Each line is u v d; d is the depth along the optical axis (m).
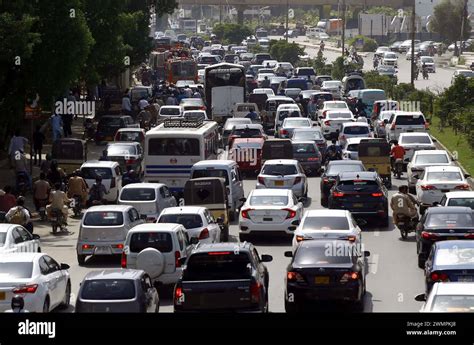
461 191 74.50
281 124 137.62
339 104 148.00
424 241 60.41
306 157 107.75
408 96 174.62
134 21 165.62
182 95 174.00
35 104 107.44
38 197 84.12
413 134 109.31
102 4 128.25
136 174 97.25
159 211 76.44
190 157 94.00
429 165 92.75
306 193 91.00
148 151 94.31
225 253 43.66
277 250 68.88
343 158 107.62
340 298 47.12
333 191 77.62
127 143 104.38
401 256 66.06
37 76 98.31
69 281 52.03
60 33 98.88
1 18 89.44
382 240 72.50
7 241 56.38
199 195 72.88
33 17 92.75
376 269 61.59
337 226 58.97
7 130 107.44
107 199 89.56
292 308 47.66
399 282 57.41
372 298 52.97
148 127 140.12
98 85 171.00
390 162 100.31
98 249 64.81
